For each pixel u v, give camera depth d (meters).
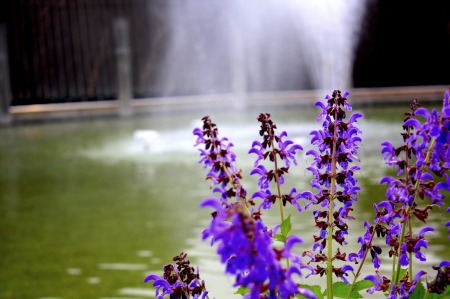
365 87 29.31
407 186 1.91
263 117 2.13
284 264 3.93
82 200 10.44
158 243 7.44
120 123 23.91
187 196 10.27
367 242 2.12
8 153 17.16
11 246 7.72
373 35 28.92
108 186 11.60
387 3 28.59
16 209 10.04
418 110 1.85
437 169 1.79
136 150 16.38
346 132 2.12
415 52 28.98
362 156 12.51
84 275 6.37
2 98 24.33
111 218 8.97
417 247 1.97
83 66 27.81
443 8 28.44
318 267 2.15
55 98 27.33
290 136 16.31
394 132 15.90
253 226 1.43
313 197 2.13
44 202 10.46
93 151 16.56
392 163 1.96
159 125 22.52
